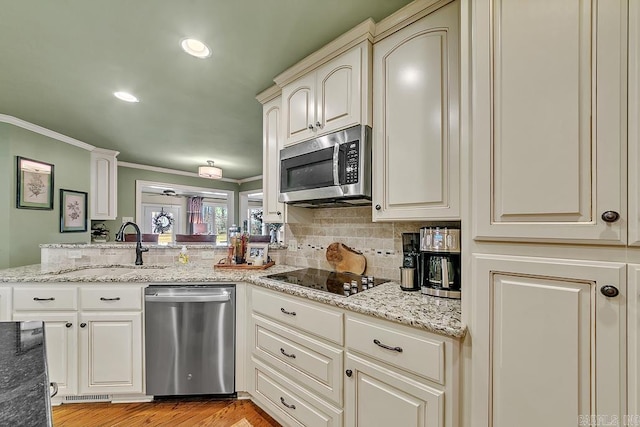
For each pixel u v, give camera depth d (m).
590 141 0.72
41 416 0.53
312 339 1.41
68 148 3.33
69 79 1.93
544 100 0.79
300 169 1.75
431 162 1.26
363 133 1.44
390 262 1.77
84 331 1.82
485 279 0.89
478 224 0.90
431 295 1.37
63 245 2.37
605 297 0.71
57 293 1.82
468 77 0.94
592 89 0.72
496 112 0.87
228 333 1.84
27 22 1.36
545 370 0.79
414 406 1.04
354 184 1.45
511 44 0.85
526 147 0.82
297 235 2.35
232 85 2.03
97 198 3.79
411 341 1.06
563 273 0.77
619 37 0.69
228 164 4.97
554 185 0.77
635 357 0.67
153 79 1.93
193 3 1.26
